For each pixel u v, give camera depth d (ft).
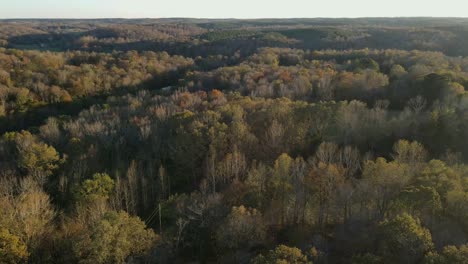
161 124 321.11
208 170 244.22
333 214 185.16
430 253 124.88
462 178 175.01
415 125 250.37
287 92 371.76
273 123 263.90
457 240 141.90
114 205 217.77
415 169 189.26
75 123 343.26
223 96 382.83
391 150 242.78
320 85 368.27
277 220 191.93
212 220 186.91
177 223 185.68
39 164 257.34
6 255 153.28
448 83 288.92
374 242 149.38
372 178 181.68
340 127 258.37
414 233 133.28
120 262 155.74
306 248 155.33
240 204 193.88
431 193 156.56
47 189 245.04
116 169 252.21
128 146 301.63
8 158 286.46
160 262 167.73
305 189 194.59
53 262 166.50
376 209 177.06
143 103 411.54
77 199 219.61
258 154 262.88
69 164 266.98
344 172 204.13
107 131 305.94
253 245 168.66
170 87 522.47
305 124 272.10
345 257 150.41
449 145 232.73
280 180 201.98
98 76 529.04
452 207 154.92
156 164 275.80
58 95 467.52
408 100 307.78
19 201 195.11
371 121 262.06
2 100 431.02
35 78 494.18
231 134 268.82
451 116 238.48
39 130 343.05
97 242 153.89
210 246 183.52
